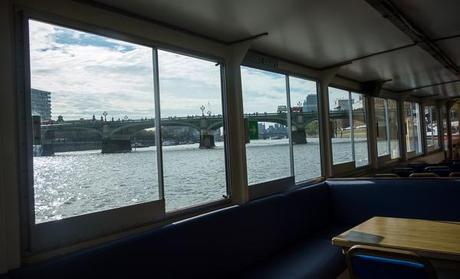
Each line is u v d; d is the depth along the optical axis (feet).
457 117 45.21
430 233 7.95
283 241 11.56
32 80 7.57
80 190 8.41
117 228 8.91
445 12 11.63
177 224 8.73
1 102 6.77
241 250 10.00
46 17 7.77
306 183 17.40
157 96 10.44
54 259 6.58
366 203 13.85
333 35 13.21
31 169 7.34
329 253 10.43
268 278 8.94
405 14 11.69
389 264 5.98
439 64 19.63
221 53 12.80
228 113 13.05
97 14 8.82
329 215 14.44
